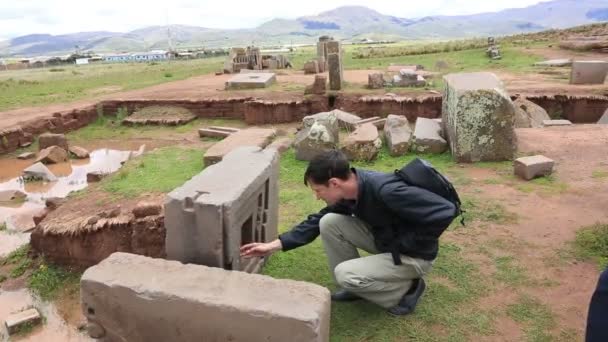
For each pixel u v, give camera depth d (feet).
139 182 22.59
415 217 9.75
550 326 11.10
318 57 77.36
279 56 89.86
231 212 10.96
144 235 17.10
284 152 28.53
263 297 9.14
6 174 33.63
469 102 23.43
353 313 11.81
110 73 96.73
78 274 17.48
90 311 10.18
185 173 24.14
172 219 11.14
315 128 26.18
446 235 15.98
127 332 10.03
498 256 14.43
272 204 14.51
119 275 10.01
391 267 10.75
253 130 31.89
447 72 66.64
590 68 48.62
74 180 31.99
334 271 11.54
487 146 23.86
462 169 23.27
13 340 14.08
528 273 13.42
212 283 9.66
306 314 8.61
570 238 15.35
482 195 19.52
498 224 16.70
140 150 38.50
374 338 10.90
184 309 9.29
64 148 37.93
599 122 35.32
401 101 43.39
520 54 81.97
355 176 10.20
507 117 23.44
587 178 20.89
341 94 46.24
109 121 48.96
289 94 48.60
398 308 11.68
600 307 5.59
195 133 43.04
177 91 55.57
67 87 68.28
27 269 17.90
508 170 22.63
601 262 13.79
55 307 15.74
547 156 24.47
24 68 166.81
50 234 17.84
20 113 46.21
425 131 27.66
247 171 12.90
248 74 60.39
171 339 9.70
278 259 14.73
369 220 10.52
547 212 17.51
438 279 13.25
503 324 11.25
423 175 9.86
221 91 53.47
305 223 12.04
